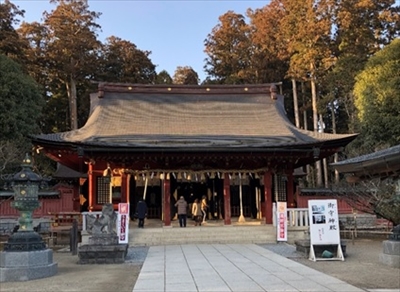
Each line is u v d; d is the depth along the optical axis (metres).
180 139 24.09
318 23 43.50
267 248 18.36
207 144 23.12
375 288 9.45
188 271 12.30
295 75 46.22
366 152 32.94
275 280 10.59
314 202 14.95
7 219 26.92
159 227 22.91
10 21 41.06
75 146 21.91
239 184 28.16
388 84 32.81
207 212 28.80
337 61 44.41
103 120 26.95
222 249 18.00
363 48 46.12
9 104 30.58
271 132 26.36
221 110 29.34
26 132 31.67
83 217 19.95
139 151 22.09
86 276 12.12
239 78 54.97
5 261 12.04
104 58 56.81
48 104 52.81
